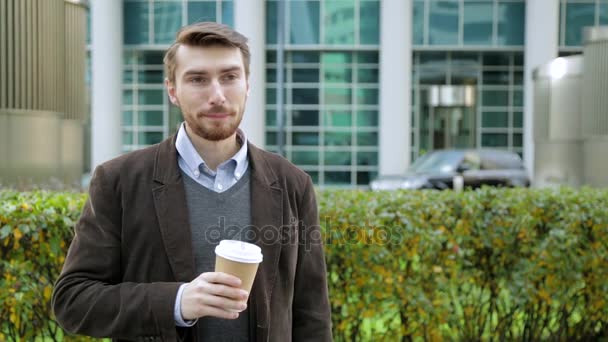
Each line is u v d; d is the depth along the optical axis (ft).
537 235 15.07
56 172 25.44
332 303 13.87
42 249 12.20
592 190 17.03
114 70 80.18
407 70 80.02
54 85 25.62
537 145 47.60
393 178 60.64
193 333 6.23
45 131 24.94
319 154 84.74
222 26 6.42
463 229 14.55
